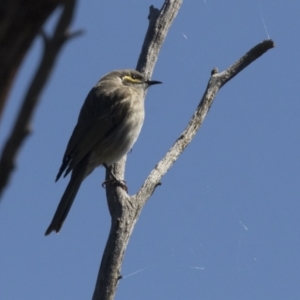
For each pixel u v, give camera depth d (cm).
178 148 1033
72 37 238
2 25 230
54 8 233
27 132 234
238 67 1088
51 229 1254
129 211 940
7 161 233
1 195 236
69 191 1335
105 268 879
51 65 236
